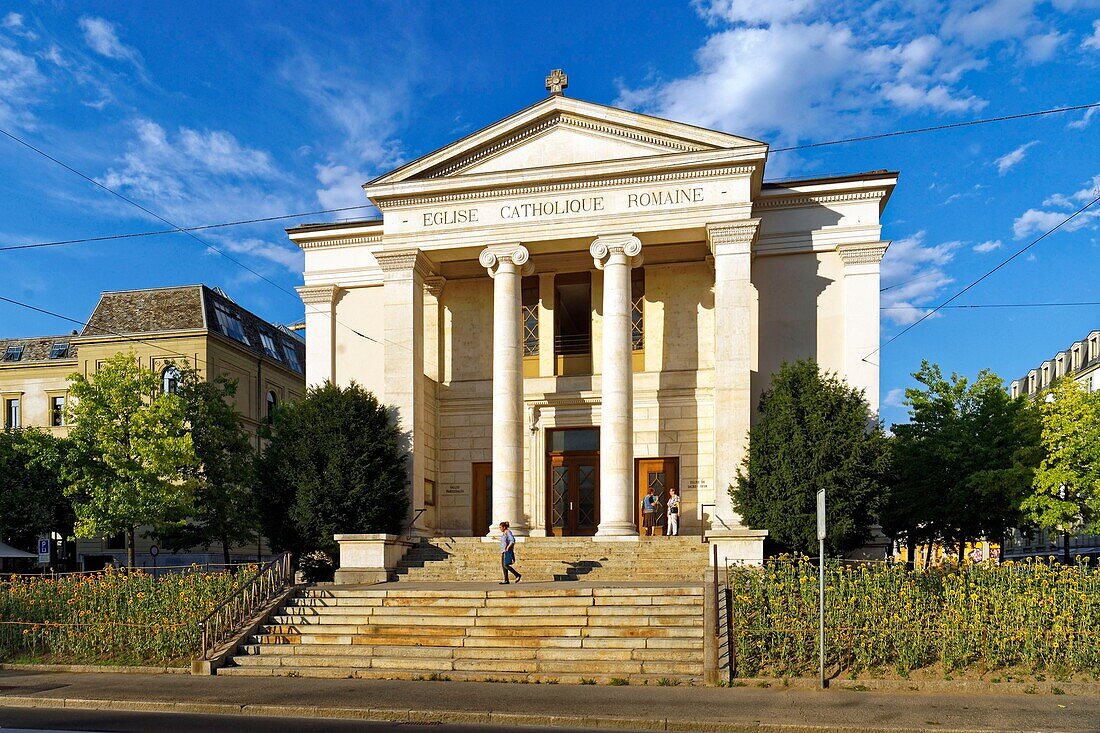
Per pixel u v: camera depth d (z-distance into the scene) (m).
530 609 18.58
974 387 27.42
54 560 41.66
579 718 12.61
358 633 18.22
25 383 52.47
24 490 38.84
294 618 19.14
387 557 23.86
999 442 26.91
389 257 28.62
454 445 31.31
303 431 26.20
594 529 30.05
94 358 49.16
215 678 16.44
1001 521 27.33
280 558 20.80
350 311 32.28
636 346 30.20
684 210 26.84
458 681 15.87
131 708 14.13
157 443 33.41
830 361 27.89
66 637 19.39
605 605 18.52
